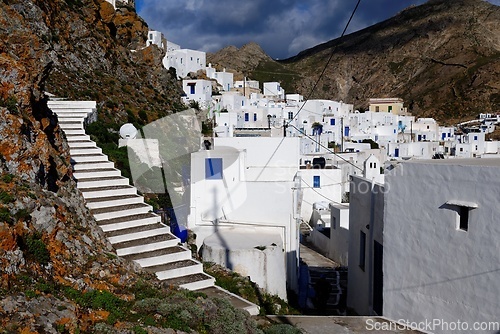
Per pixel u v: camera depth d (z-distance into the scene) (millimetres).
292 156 21094
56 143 11844
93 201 12289
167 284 9797
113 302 7777
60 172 10750
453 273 10188
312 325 10789
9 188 8117
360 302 15867
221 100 63188
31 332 5918
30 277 7051
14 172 8695
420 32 183875
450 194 10297
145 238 11641
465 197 9938
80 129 17078
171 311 8016
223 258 14805
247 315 9258
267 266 14945
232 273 13758
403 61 176125
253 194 17875
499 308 9141
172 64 74750
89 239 9727
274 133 36750
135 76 38188
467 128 96125
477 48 157000
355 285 16719
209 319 8367
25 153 9023
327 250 26594
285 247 17609
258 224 17406
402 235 11609
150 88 37875
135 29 47375
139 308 7934
